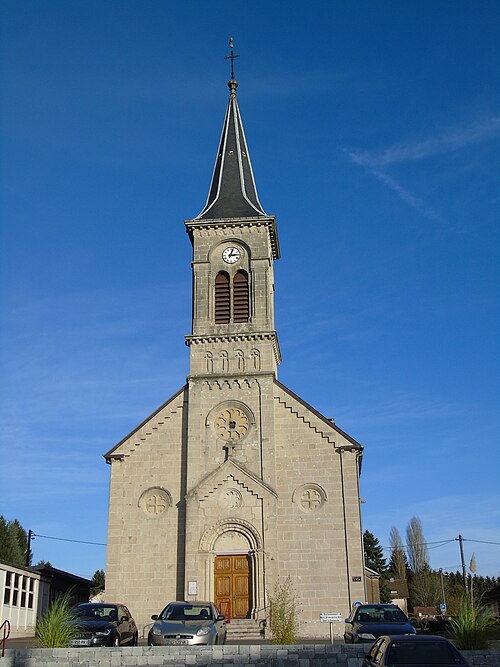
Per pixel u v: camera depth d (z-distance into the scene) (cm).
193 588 3756
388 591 8806
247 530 3859
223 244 4553
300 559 3838
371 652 1920
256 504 3888
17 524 7062
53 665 2322
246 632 3569
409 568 10931
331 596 3759
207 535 3856
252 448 4041
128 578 3878
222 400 4166
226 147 5016
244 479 3938
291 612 2938
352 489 3941
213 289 4456
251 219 4522
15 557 6294
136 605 3828
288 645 2344
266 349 4269
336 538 3856
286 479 4000
